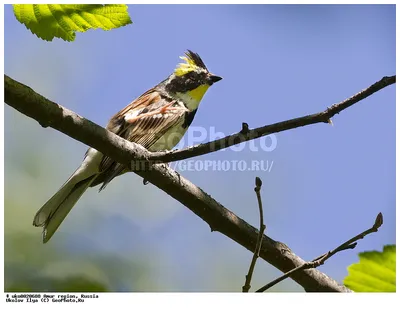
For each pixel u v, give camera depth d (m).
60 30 5.82
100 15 5.86
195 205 7.58
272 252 7.58
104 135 7.02
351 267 5.59
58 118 6.68
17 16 5.77
